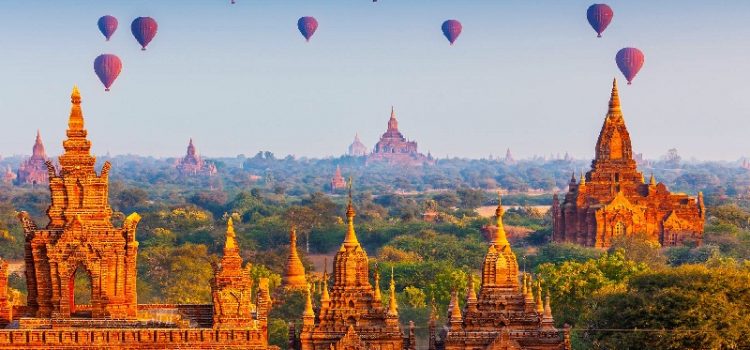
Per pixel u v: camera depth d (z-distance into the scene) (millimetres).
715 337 156250
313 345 132875
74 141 127875
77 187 127375
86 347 121000
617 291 188625
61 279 125375
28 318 124688
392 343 132750
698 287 167500
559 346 132000
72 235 125688
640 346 161375
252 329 122938
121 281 126562
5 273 126750
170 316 129875
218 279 126438
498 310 135000
